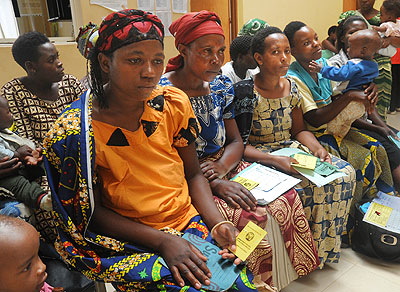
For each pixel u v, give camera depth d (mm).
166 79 1679
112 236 1222
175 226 1287
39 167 1834
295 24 2232
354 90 2131
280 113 1973
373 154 2207
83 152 1117
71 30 3340
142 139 1233
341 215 1926
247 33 2658
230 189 1579
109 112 1198
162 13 3740
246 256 1193
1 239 883
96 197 1249
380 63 3359
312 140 2061
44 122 2193
